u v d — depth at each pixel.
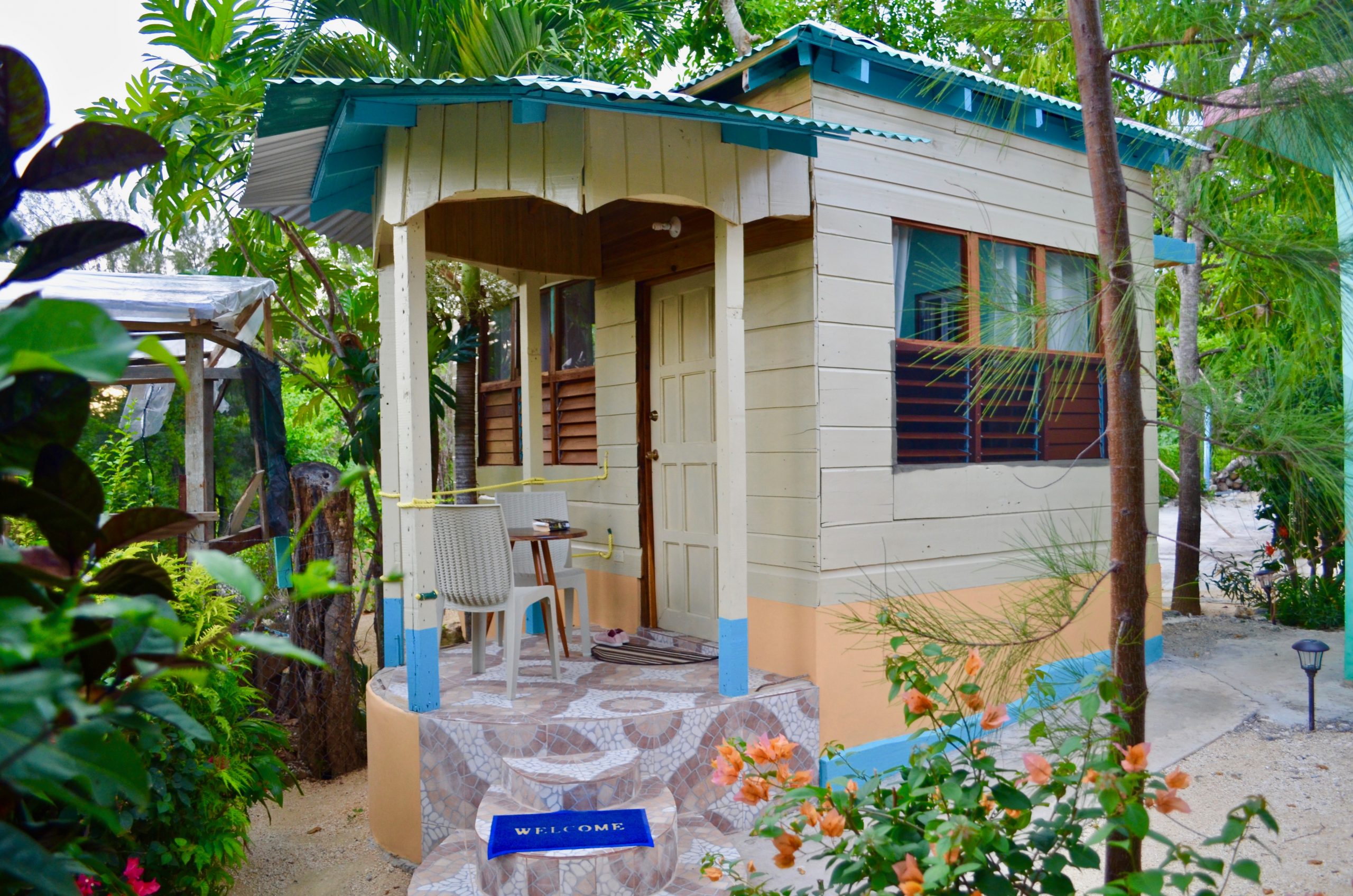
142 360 6.03
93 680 0.94
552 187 3.92
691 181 4.13
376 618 6.35
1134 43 2.55
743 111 3.77
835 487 4.66
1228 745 4.91
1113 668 2.42
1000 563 5.33
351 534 5.61
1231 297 7.43
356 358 6.62
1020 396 5.55
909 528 4.98
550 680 4.75
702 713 4.14
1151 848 3.71
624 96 3.58
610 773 3.65
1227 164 2.52
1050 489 5.76
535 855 3.20
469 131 3.96
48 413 0.90
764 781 2.21
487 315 7.50
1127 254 2.45
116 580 1.00
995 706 2.17
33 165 0.99
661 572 5.80
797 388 4.71
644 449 5.89
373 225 5.36
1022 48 3.00
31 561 0.92
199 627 3.44
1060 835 1.88
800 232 4.67
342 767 5.46
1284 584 8.12
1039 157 5.78
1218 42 2.33
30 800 1.35
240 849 3.62
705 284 5.40
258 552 6.40
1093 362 6.11
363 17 6.39
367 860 4.21
